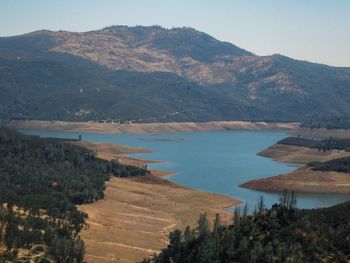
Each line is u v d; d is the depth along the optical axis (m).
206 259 157.75
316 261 147.00
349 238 157.25
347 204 185.12
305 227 163.12
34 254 191.25
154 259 184.12
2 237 198.12
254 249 151.25
